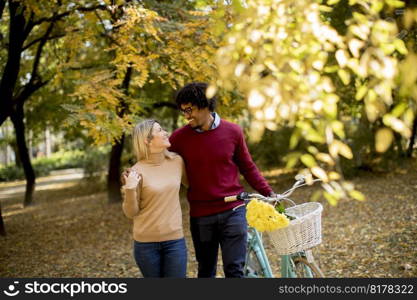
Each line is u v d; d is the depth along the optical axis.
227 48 2.53
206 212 3.93
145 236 3.63
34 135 17.95
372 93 2.29
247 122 13.09
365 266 5.88
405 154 14.37
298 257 3.70
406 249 6.32
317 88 2.38
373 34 2.35
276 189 13.99
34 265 7.93
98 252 8.61
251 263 4.43
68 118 5.91
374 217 8.84
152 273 3.66
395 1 2.47
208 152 3.89
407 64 2.14
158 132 3.70
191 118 3.87
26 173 17.02
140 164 3.76
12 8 8.46
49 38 9.13
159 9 7.11
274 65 2.51
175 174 3.78
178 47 6.54
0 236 11.10
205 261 4.10
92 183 20.80
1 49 10.73
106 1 6.37
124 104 7.04
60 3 7.95
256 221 3.27
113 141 6.30
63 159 37.16
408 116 2.21
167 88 12.38
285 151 13.80
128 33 6.42
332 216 9.47
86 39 7.70
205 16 6.80
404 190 11.33
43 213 14.96
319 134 2.40
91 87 6.09
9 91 9.29
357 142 13.45
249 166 4.11
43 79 11.03
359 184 12.85
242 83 2.39
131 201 3.52
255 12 2.56
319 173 2.48
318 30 2.47
